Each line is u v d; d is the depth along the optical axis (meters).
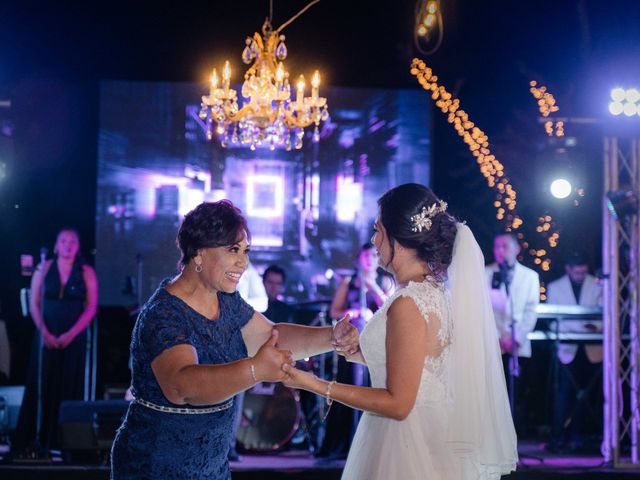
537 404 8.91
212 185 8.87
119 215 8.80
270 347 2.81
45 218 8.88
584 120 7.05
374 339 3.14
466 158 9.04
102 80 8.82
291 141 8.91
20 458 6.89
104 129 8.81
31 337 8.91
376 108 8.95
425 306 3.04
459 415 3.11
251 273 7.07
